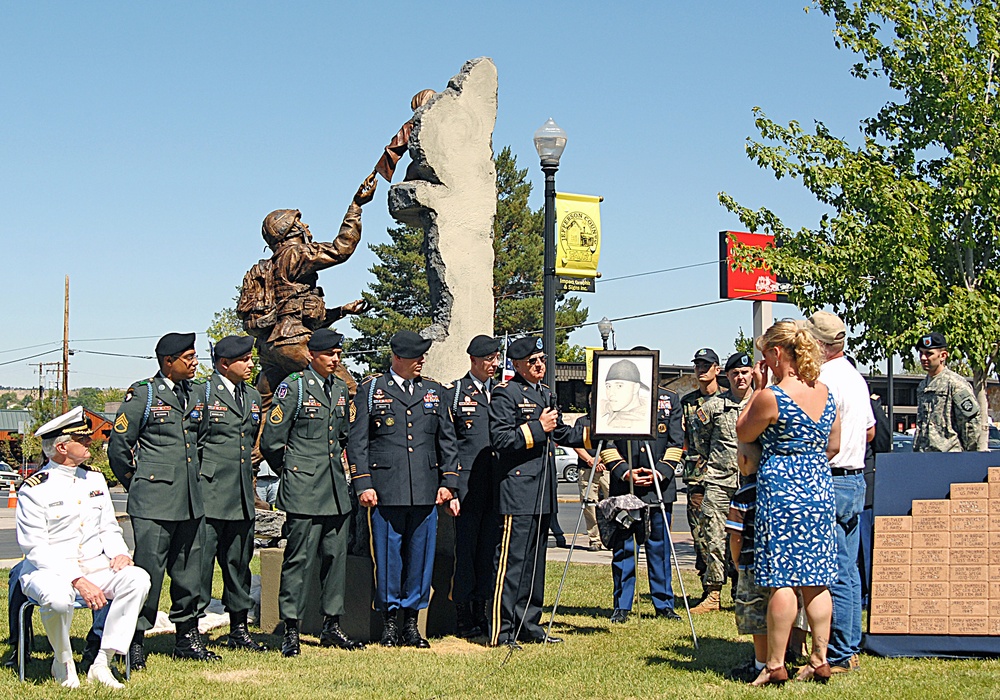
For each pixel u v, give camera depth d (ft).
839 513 22.58
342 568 26.66
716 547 31.68
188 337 24.97
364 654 25.63
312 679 22.81
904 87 48.67
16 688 21.36
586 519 49.14
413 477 26.40
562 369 121.70
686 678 22.49
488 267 31.58
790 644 23.90
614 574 30.50
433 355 30.19
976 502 24.18
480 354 27.99
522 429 26.68
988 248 47.29
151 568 24.11
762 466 21.68
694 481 33.32
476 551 28.45
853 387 23.12
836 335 23.39
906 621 24.12
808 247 47.96
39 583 21.70
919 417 32.60
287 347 38.29
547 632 27.20
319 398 26.35
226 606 26.25
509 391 27.43
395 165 32.60
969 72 46.75
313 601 28.43
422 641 26.63
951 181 46.24
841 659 22.66
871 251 45.91
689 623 29.32
